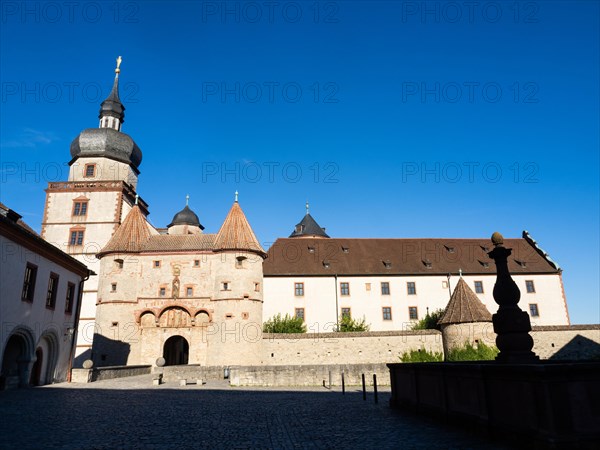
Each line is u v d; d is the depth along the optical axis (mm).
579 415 8328
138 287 47031
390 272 55781
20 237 23141
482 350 35562
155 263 47719
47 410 15914
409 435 11016
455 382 11922
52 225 54719
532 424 8750
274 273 54188
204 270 47500
